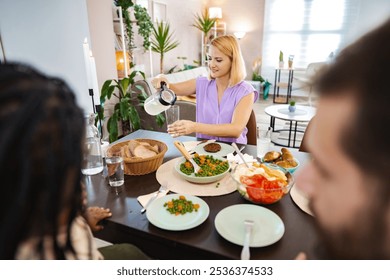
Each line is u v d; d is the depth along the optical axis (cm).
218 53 165
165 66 508
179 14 525
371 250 22
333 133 20
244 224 78
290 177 97
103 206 92
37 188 31
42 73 36
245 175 99
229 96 172
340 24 537
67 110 33
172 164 121
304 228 80
